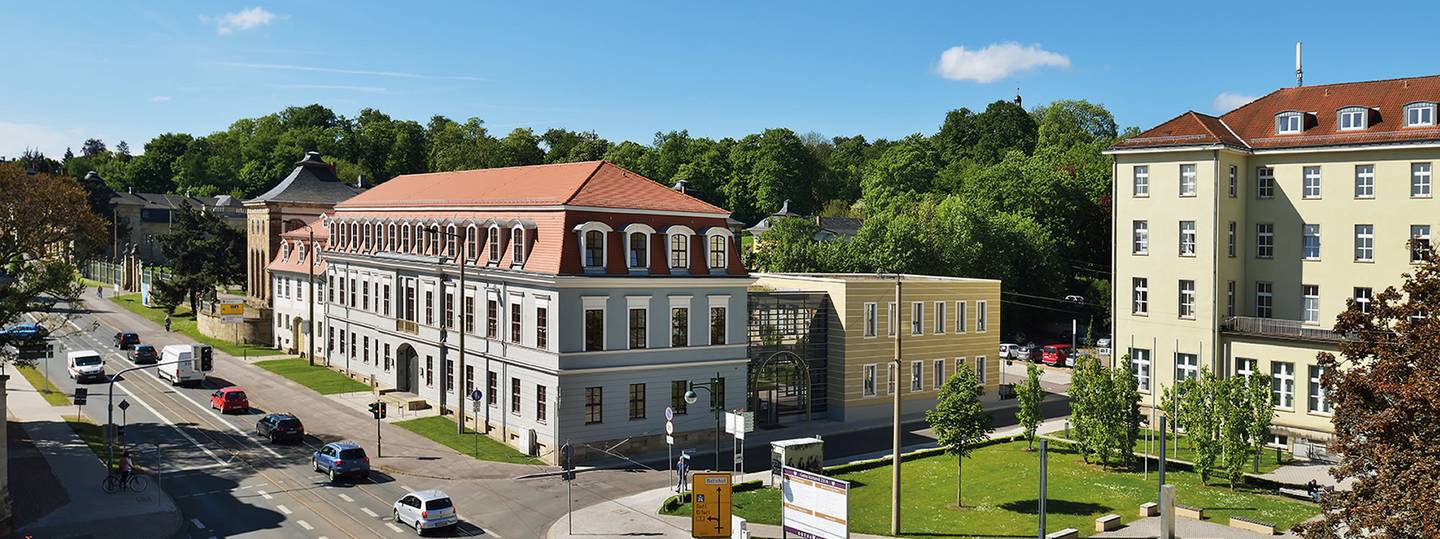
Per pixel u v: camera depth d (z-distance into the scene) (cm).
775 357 6159
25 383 7194
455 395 6231
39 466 4834
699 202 5856
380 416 5228
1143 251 5778
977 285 6962
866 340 6384
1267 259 5609
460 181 7012
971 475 4897
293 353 8938
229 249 10744
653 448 5488
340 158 19350
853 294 6306
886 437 5878
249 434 5719
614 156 18575
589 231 5297
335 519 4056
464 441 5591
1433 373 2442
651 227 5522
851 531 3903
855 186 18675
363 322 7456
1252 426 4494
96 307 11819
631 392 5419
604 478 4862
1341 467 2717
